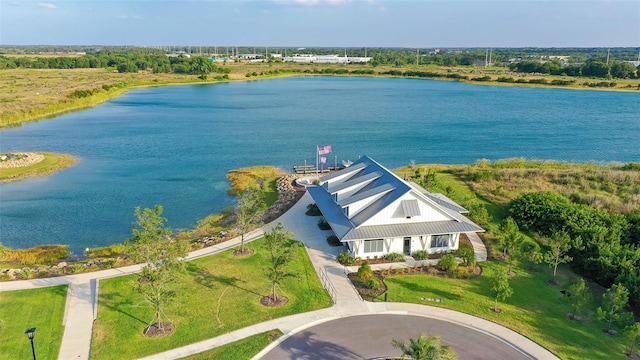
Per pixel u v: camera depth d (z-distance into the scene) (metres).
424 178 59.91
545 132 109.00
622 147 94.62
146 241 33.66
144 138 98.50
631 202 52.97
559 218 45.81
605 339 30.19
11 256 43.00
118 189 64.38
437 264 39.94
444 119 125.38
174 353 27.98
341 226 41.41
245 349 28.25
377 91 191.25
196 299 34.22
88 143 92.88
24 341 29.00
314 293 35.00
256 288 35.91
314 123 118.00
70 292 35.12
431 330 30.48
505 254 42.25
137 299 34.16
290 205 55.16
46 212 55.09
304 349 28.31
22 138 95.94
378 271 38.62
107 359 27.41
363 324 31.05
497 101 161.25
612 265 36.66
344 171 51.22
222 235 46.41
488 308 33.31
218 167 76.50
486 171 67.19
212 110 139.12
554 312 33.28
